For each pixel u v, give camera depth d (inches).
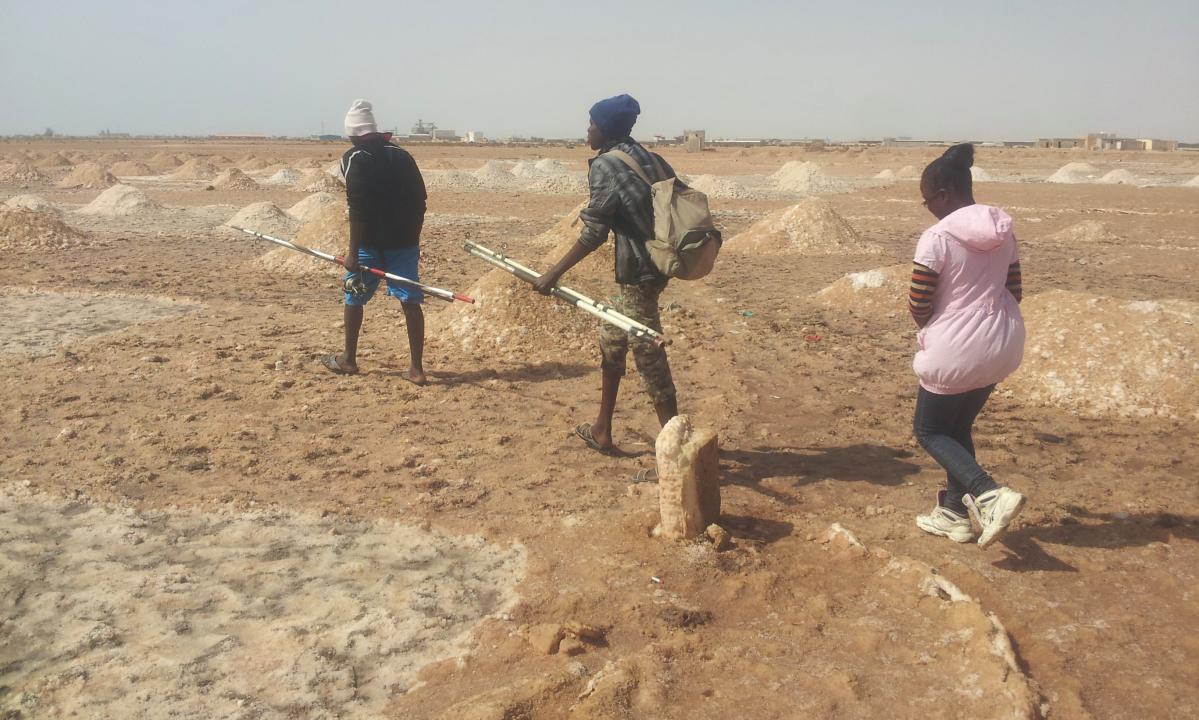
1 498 162.7
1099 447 203.0
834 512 162.7
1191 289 445.1
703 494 148.2
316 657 114.0
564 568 139.2
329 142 5920.3
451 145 4881.9
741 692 107.0
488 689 108.3
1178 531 154.3
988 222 135.0
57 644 116.3
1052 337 254.1
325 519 156.9
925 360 142.1
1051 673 112.3
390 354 277.4
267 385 239.1
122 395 228.5
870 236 709.3
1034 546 148.7
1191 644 118.5
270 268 464.1
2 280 415.8
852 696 106.0
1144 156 3107.8
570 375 257.8
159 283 416.2
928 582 131.5
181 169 1642.5
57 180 1448.1
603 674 108.7
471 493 168.9
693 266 166.4
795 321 349.7
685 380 257.8
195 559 141.2
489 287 297.6
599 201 170.9
